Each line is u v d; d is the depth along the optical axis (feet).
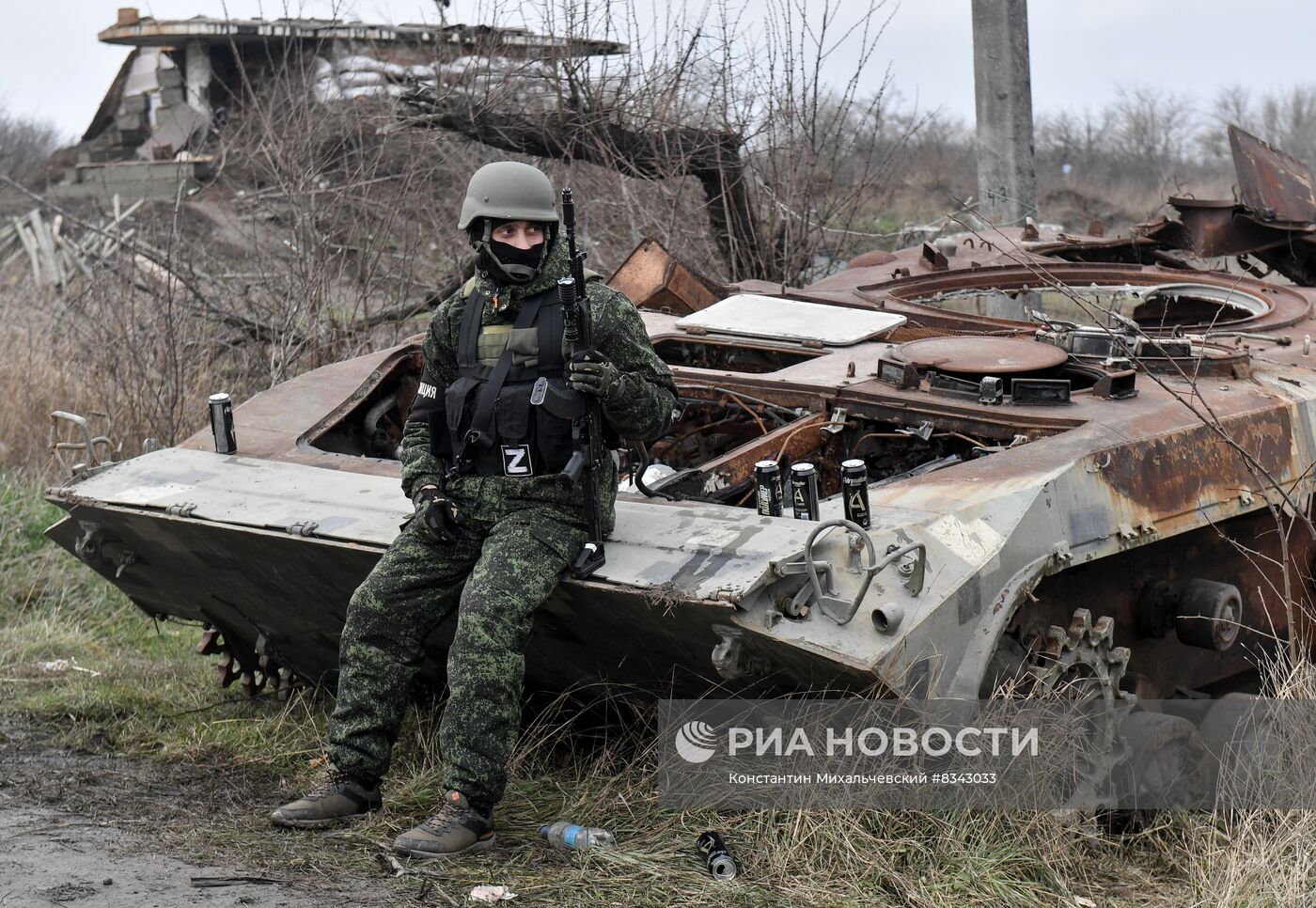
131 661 19.25
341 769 12.59
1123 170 85.87
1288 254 24.16
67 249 49.73
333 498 13.62
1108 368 15.28
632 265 20.11
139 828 12.82
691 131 30.96
